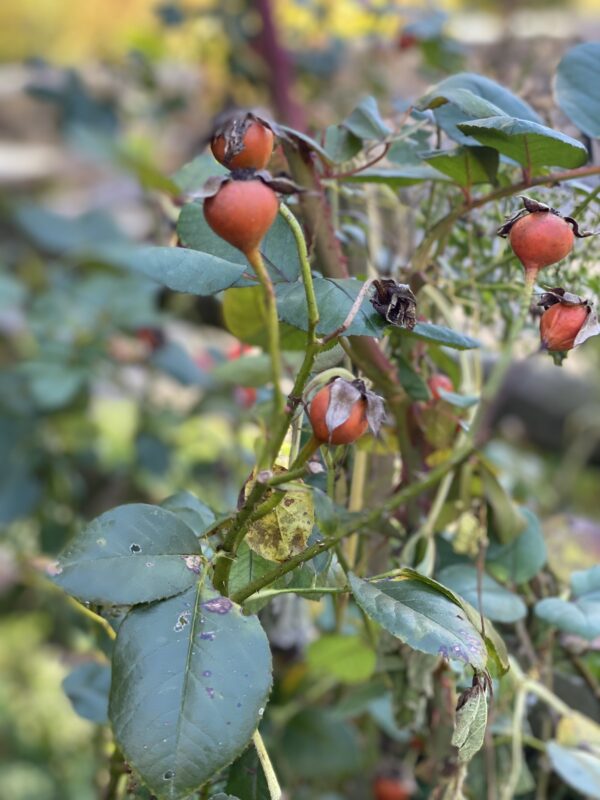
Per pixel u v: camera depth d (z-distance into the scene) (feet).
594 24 2.34
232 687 0.79
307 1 3.13
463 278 1.34
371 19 3.03
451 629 0.85
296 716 1.74
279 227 0.98
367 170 1.19
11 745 2.71
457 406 1.26
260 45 2.95
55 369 2.62
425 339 1.02
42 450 2.85
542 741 1.37
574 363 3.07
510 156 1.04
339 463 1.13
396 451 1.30
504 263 1.22
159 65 3.45
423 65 2.57
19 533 2.86
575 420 3.27
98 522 0.85
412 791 1.73
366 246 1.39
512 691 1.28
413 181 1.16
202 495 2.56
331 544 0.88
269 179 0.78
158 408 2.81
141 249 0.92
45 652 3.00
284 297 0.92
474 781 1.28
